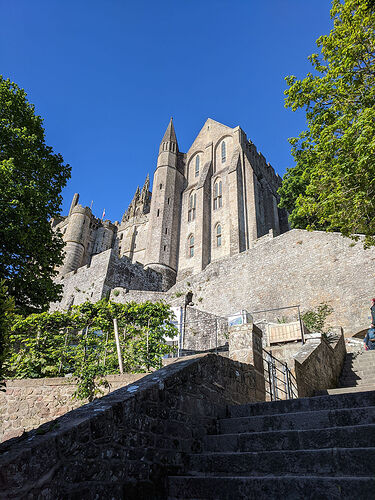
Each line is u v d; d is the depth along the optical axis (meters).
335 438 4.12
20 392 9.20
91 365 9.45
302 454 3.86
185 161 51.94
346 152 10.50
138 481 3.85
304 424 4.80
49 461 3.07
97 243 58.34
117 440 3.79
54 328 11.10
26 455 2.92
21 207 10.95
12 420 8.90
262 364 7.73
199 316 20.28
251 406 5.68
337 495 3.19
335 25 11.47
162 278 41.03
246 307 25.66
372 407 4.45
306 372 9.16
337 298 21.00
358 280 20.52
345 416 4.58
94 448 3.52
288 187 28.28
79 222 54.28
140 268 37.88
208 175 45.75
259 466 4.03
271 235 30.31
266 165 50.53
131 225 56.38
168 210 46.28
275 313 23.70
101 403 4.03
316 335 11.32
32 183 11.86
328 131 10.82
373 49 10.59
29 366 10.23
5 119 12.66
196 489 3.86
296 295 23.16
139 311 11.57
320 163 11.38
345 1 10.87
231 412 5.80
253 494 3.54
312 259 23.34
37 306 12.21
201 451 4.92
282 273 24.61
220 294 27.89
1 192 10.78
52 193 12.95
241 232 38.34
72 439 3.33
